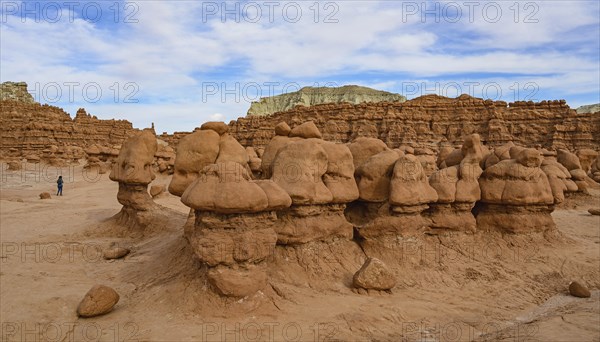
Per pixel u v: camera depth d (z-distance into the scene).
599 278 11.12
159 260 10.48
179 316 7.09
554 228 13.48
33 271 9.84
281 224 9.43
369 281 8.66
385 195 11.09
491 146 54.62
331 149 10.58
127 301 8.05
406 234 10.74
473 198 12.27
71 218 17.45
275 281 8.63
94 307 7.08
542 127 55.19
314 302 7.88
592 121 54.09
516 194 12.53
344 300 8.09
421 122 57.91
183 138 11.25
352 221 11.48
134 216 14.85
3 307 7.30
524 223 12.76
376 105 59.81
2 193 25.75
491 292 9.73
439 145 54.78
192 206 7.55
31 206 20.75
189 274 8.38
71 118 66.69
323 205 10.05
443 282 9.98
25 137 52.69
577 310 8.69
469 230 12.28
